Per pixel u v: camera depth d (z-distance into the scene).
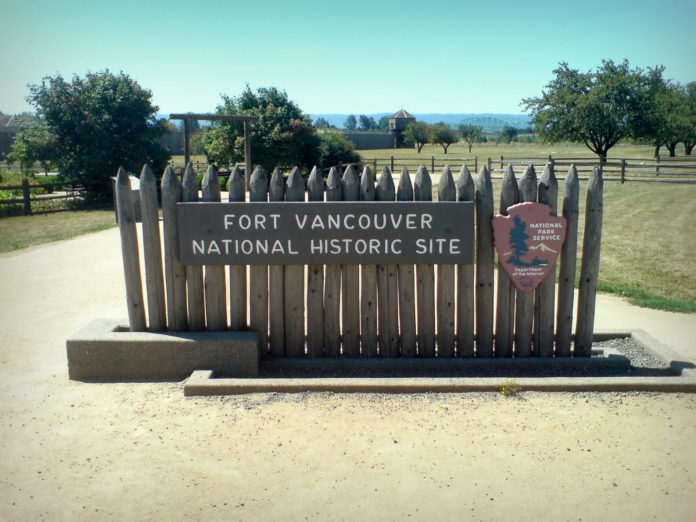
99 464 3.57
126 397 4.46
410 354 5.07
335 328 5.05
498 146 78.75
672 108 35.25
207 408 4.26
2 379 4.86
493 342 5.12
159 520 3.06
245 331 4.98
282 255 4.82
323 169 29.27
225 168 27.06
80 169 20.23
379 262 4.82
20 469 3.52
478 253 4.93
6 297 7.54
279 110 26.17
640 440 3.78
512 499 3.20
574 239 4.92
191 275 4.93
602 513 3.08
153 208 4.85
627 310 6.95
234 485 3.35
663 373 4.89
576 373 4.92
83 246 11.34
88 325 5.18
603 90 28.81
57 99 20.36
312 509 3.14
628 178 24.12
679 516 3.05
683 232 12.53
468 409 4.21
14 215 17.78
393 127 78.25
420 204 4.73
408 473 3.45
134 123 20.97
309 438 3.83
